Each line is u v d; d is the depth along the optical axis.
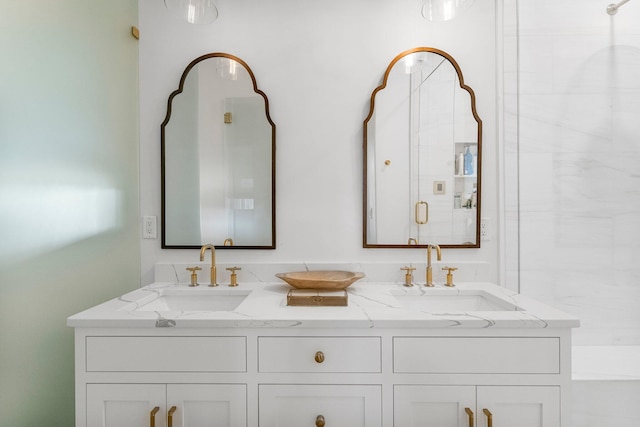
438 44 1.70
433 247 1.60
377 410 1.10
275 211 1.69
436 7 1.38
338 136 1.70
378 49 1.69
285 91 1.70
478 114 1.70
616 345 1.76
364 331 1.10
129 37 1.62
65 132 1.23
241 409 1.10
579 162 1.72
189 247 1.68
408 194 1.68
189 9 1.34
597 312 1.74
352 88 1.69
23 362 1.06
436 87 1.67
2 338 0.99
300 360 1.10
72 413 1.28
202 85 1.68
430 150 1.67
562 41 1.70
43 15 1.13
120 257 1.55
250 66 1.70
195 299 1.52
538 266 1.71
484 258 1.70
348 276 1.52
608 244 1.73
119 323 1.09
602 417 1.47
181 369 1.10
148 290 1.50
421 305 1.53
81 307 1.32
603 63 1.71
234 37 1.69
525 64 1.69
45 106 1.14
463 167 1.67
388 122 1.67
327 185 1.70
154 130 1.69
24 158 1.06
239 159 1.68
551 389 1.09
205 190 1.69
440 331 1.10
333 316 1.12
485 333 1.10
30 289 1.09
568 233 1.72
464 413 1.10
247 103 1.68
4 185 1.00
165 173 1.68
